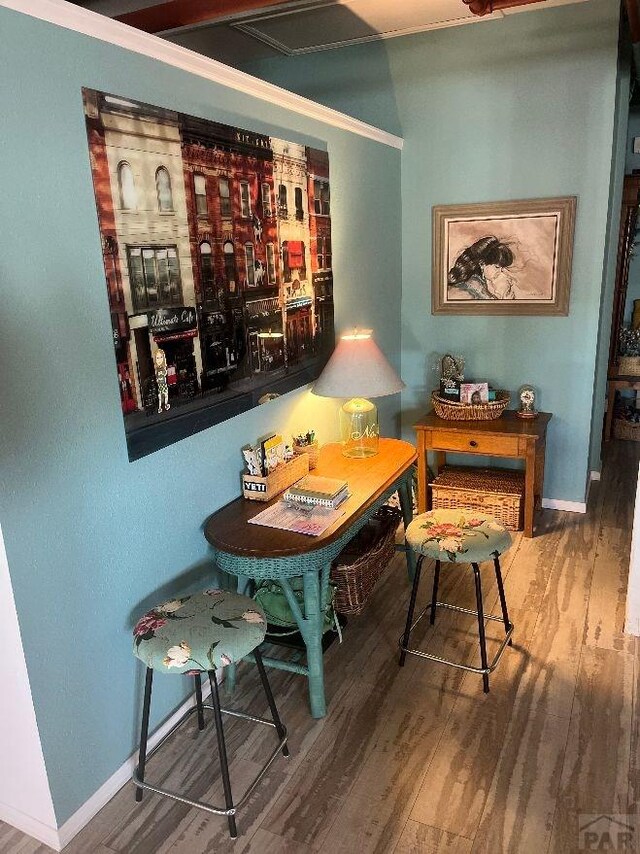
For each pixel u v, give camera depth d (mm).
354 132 3080
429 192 3654
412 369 3967
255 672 2457
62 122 1561
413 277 3820
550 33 3188
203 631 1770
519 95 3330
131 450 1862
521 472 3746
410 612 2430
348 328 3215
